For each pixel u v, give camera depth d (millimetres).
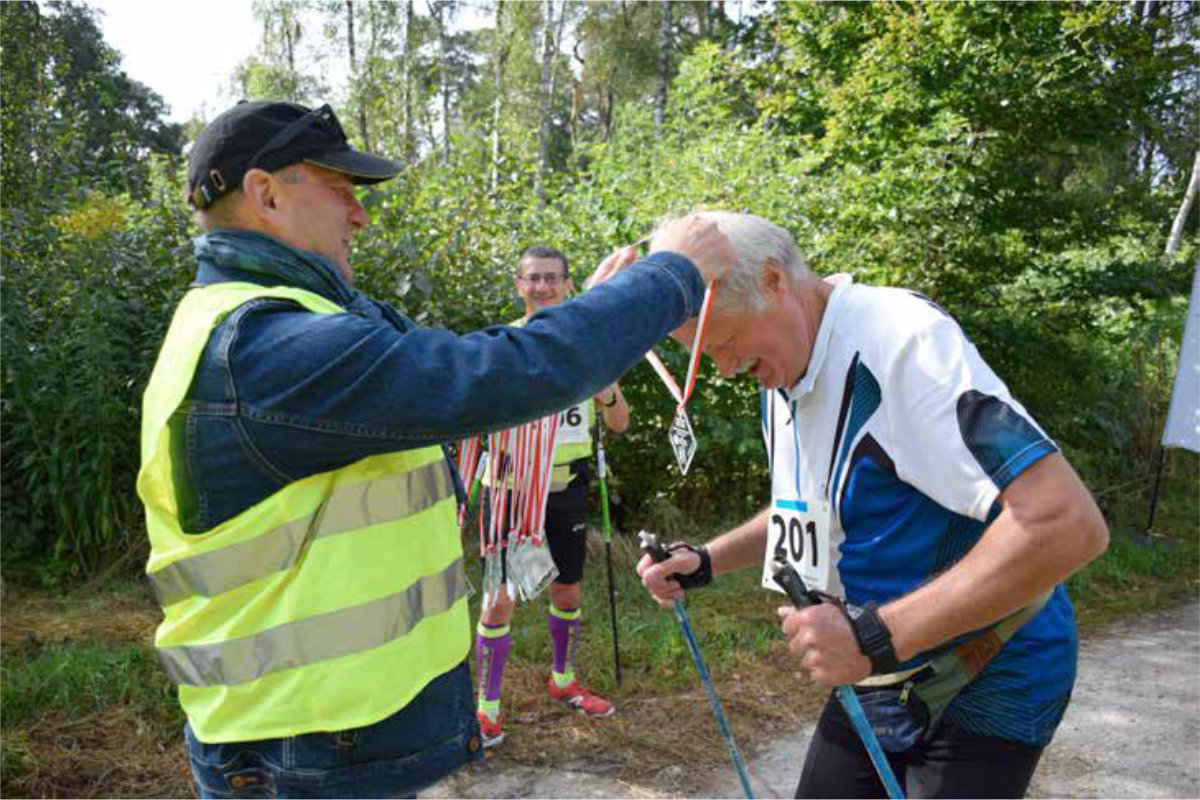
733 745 2201
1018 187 7266
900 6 7445
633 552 5629
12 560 5211
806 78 8750
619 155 7707
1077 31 6855
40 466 5156
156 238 5629
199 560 1375
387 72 11133
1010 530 1397
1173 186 11664
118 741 3430
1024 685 1657
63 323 5250
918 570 1646
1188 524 7125
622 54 24016
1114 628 5070
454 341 1272
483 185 5973
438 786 3297
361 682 1385
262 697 1372
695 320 1669
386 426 1255
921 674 1705
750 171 6531
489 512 3611
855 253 6820
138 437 5297
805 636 1506
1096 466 8016
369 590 1403
